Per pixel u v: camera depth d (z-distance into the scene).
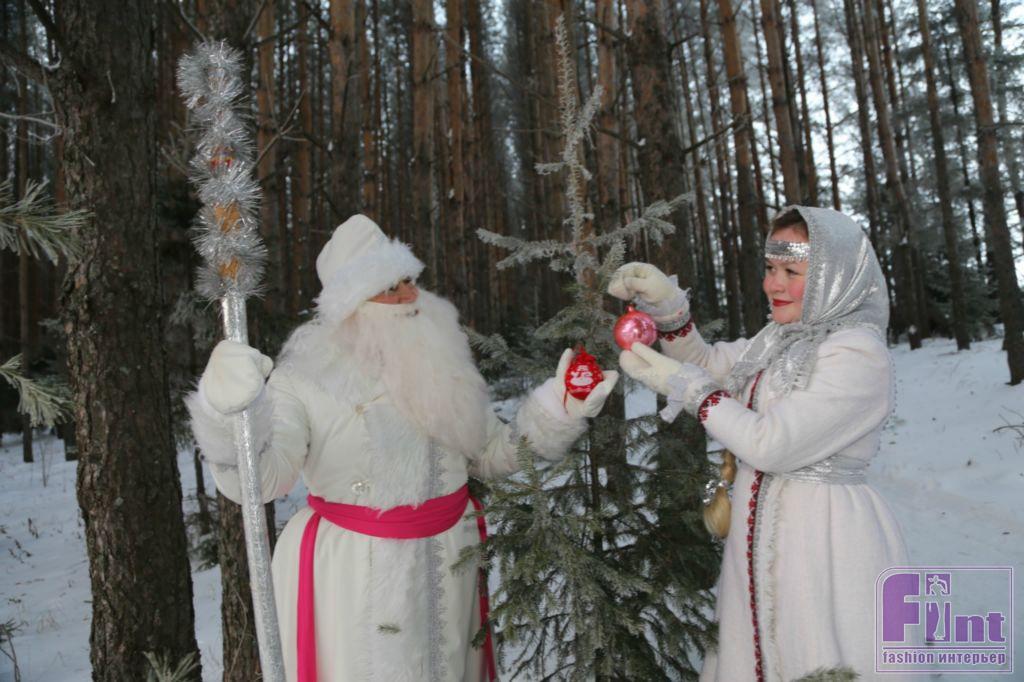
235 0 3.05
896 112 17.19
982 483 5.72
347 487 1.87
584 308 2.02
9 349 15.52
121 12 2.51
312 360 1.90
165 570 2.57
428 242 7.45
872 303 1.73
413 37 7.43
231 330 1.38
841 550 1.59
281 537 1.96
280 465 1.69
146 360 2.56
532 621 1.68
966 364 11.00
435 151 14.69
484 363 2.08
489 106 17.14
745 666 1.68
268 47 6.39
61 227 1.38
